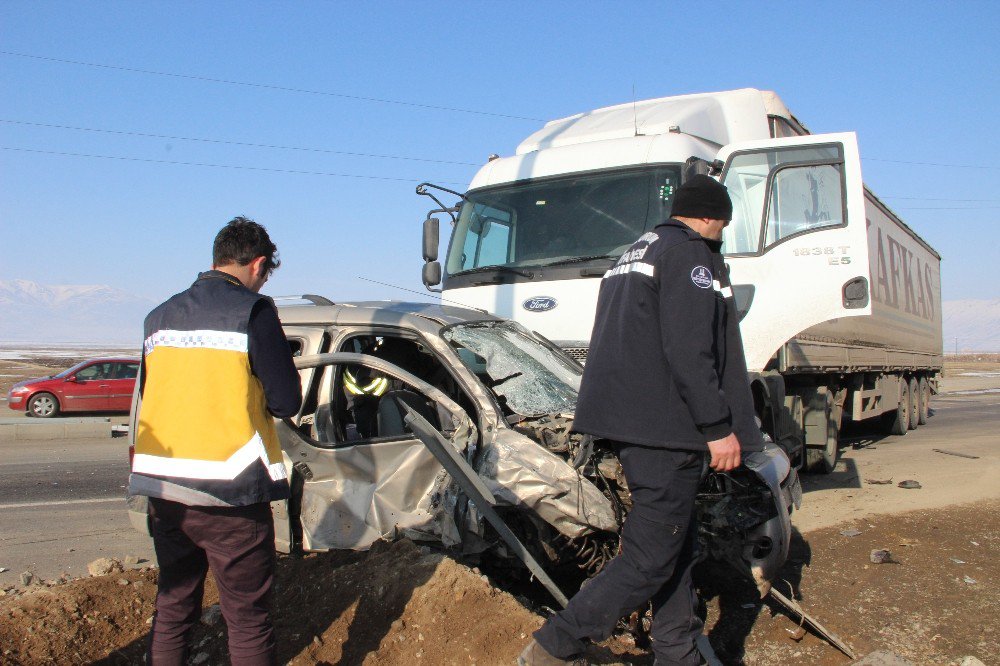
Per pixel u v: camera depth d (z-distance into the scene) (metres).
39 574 5.77
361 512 4.66
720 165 7.67
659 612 3.54
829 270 7.21
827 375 10.09
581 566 4.46
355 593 4.11
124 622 4.08
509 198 8.41
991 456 10.97
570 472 4.13
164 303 3.37
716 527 4.42
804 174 7.39
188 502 3.03
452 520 4.34
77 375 19.75
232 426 3.08
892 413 14.42
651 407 3.31
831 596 5.23
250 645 3.18
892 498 8.09
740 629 4.71
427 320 5.17
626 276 3.46
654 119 8.44
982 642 4.50
